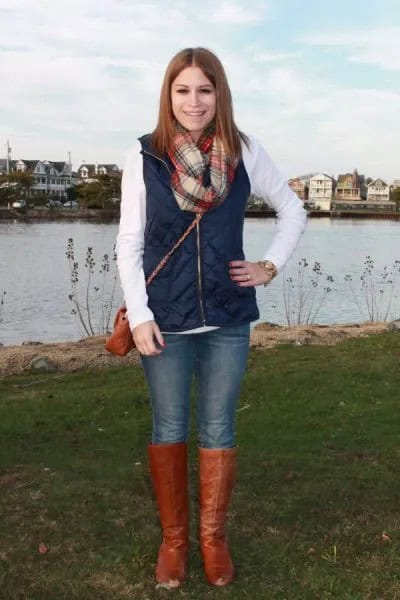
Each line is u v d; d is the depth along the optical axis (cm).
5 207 9312
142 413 558
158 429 288
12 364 750
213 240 267
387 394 616
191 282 267
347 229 7069
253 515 355
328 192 13588
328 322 1506
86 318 1526
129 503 370
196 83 260
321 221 9881
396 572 297
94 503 370
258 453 458
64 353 803
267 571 300
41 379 702
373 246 4284
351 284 2136
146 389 627
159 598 281
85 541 327
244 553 315
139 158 268
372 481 406
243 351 280
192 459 455
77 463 436
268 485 398
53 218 8906
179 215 264
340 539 328
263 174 285
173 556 293
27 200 9962
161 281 268
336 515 357
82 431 510
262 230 6216
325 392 622
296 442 485
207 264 266
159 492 291
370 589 285
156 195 263
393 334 966
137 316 261
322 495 383
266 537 331
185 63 262
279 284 2109
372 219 11562
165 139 266
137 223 268
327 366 730
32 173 10738
